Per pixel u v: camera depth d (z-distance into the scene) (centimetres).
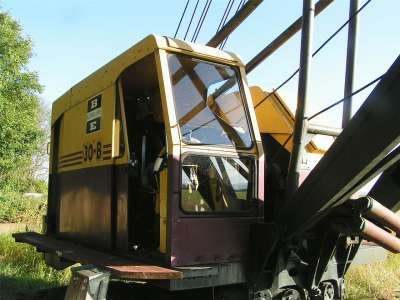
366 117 365
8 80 2148
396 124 345
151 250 495
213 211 453
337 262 527
